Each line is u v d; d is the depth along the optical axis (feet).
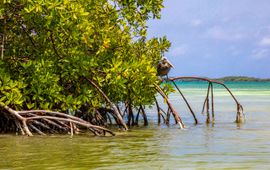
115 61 38.11
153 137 35.50
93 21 40.63
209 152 27.84
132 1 43.47
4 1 34.81
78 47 38.93
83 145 30.66
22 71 37.06
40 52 38.65
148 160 24.91
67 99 37.37
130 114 46.47
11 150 28.32
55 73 38.86
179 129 42.45
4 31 37.32
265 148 29.53
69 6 35.70
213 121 51.16
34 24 37.24
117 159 25.29
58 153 27.25
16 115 34.96
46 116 35.58
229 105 85.87
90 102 41.42
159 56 48.06
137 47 46.42
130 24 44.42
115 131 39.93
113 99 43.47
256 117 56.18
